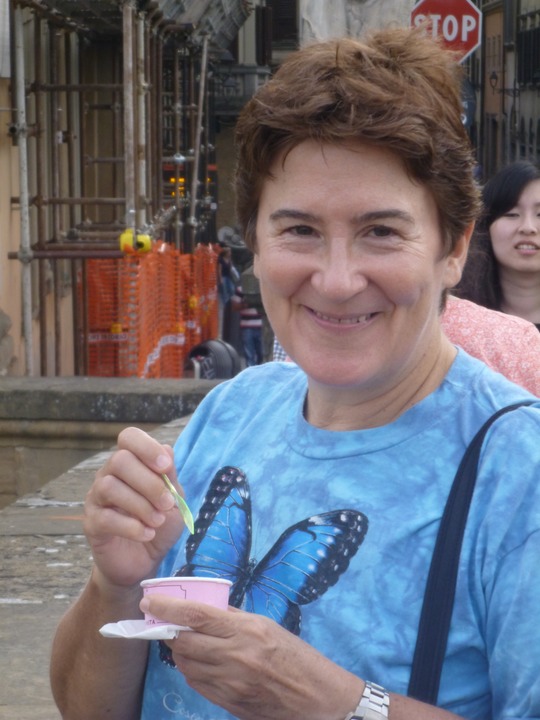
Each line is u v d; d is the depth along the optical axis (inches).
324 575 77.2
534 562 71.3
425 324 77.9
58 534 228.4
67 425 344.5
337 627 75.6
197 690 73.3
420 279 76.2
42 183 504.4
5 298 500.4
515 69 1899.6
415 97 74.5
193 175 815.1
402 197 75.1
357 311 76.4
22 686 161.5
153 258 515.2
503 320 137.6
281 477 82.7
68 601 193.8
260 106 76.4
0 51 446.0
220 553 83.0
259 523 82.4
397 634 74.4
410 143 73.8
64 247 493.4
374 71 74.7
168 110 837.2
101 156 707.4
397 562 75.5
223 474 86.9
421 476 77.2
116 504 79.2
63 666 89.5
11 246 514.0
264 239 79.3
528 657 70.7
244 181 80.4
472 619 73.4
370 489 78.0
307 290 77.6
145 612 71.5
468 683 74.2
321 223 75.9
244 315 883.4
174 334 571.2
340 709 72.5
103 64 682.2
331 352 77.6
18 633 179.8
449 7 418.6
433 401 79.4
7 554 216.5
